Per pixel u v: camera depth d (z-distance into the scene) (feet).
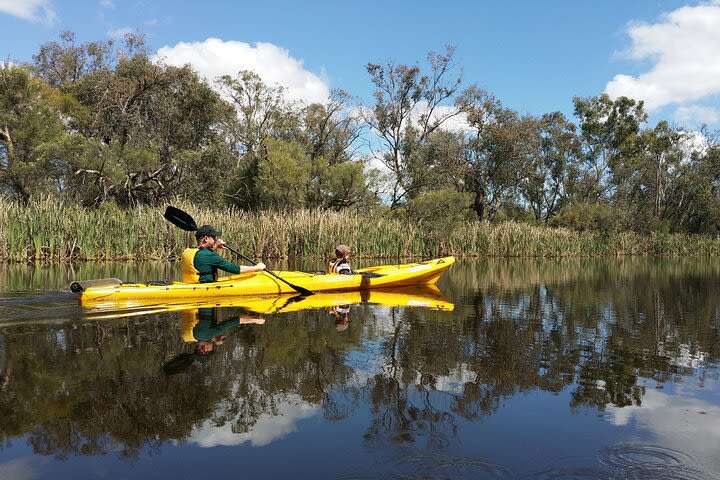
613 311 22.93
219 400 10.51
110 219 52.75
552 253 86.22
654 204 133.59
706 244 110.22
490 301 25.95
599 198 133.39
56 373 12.10
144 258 53.42
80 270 41.06
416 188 97.50
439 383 11.77
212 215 57.26
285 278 27.89
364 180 82.99
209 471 7.65
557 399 10.80
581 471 7.68
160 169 73.87
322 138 103.30
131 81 81.87
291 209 77.30
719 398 10.92
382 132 105.70
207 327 17.85
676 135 133.08
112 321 18.97
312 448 8.40
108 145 73.10
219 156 80.84
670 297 28.32
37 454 8.20
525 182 119.96
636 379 12.23
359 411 10.00
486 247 79.15
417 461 7.97
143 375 12.00
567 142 127.75
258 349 14.61
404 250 69.82
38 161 61.46
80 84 85.25
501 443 8.63
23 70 64.08
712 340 16.58
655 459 8.05
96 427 9.18
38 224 48.21
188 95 83.56
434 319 20.06
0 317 19.62
